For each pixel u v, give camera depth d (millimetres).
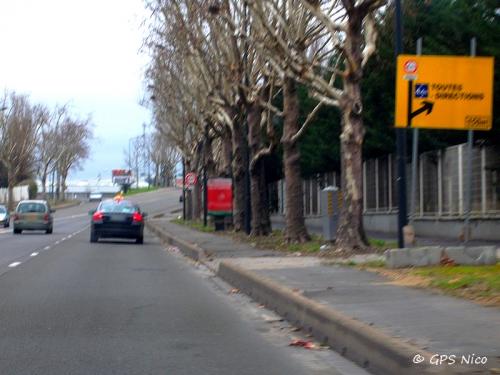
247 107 33938
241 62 32594
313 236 31641
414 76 18359
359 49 22078
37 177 140125
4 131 93438
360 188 23062
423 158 33406
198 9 31484
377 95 32062
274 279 16500
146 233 52812
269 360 10461
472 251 18078
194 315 14273
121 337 12016
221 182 44250
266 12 25953
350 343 10500
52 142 107625
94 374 9625
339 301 13125
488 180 27844
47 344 11430
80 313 14266
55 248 32562
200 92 42500
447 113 18453
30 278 20156
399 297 13500
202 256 26828
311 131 38750
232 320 13773
